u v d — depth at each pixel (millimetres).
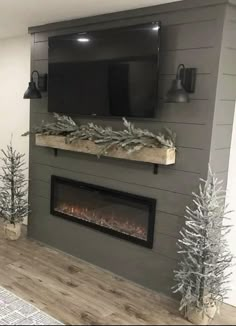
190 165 2752
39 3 2898
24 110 4383
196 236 2490
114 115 3104
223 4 2492
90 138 3178
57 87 3504
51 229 3871
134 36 2871
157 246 3002
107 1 2771
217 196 2670
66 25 3457
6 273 3250
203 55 2617
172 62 2793
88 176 3463
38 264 3473
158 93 2873
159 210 2963
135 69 2895
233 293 2916
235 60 2676
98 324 2578
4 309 2680
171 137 2805
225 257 2617
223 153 2775
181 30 2715
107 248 3367
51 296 2906
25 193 4117
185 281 2598
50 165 3809
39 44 3754
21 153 4480
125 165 3146
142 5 2834
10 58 4461
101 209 3459
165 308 2828
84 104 3307
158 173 2938
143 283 3123
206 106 2629
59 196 3811
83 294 2971
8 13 3232
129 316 2699
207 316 2619
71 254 3695
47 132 3602
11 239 4047
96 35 3121
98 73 3150
